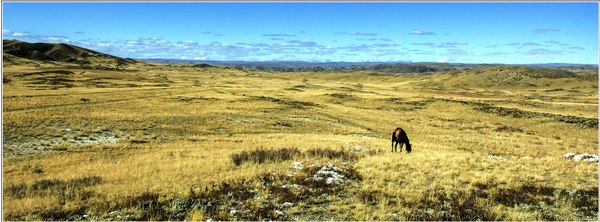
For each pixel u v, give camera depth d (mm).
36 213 12477
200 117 52344
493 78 185125
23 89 78062
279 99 84125
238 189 14828
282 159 22578
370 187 15484
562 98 117062
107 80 122000
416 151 29859
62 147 31000
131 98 71562
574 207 13219
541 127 61406
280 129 48812
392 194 14398
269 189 14859
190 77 189625
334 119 61000
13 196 14977
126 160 26125
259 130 46750
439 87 184625
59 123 41125
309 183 15758
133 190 15094
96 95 72500
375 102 90750
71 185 16625
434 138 44719
